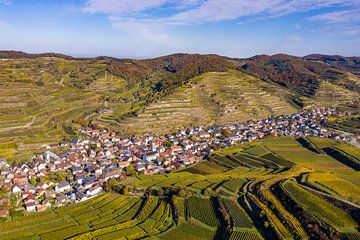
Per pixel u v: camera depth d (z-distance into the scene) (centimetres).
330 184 16938
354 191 16025
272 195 15988
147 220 14525
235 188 17512
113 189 18550
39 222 14562
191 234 13325
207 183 18638
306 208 14138
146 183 19012
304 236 12450
